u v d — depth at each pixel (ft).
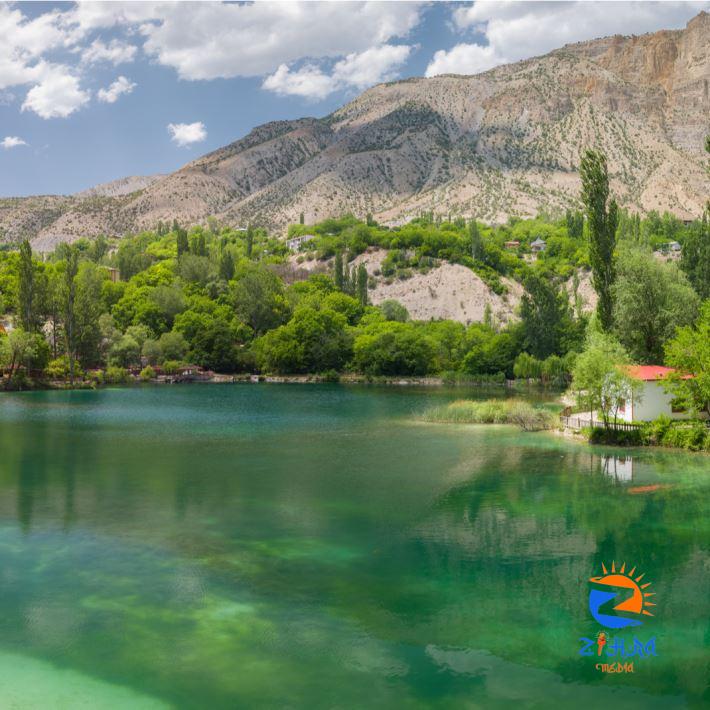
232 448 174.81
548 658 58.75
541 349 462.19
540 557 84.69
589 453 164.04
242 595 72.59
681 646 60.59
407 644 61.11
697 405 173.37
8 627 64.80
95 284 570.87
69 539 92.94
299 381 500.74
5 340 370.53
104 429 213.87
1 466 148.05
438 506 111.04
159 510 109.09
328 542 91.71
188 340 529.45
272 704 51.62
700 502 112.68
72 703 51.88
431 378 497.87
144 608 69.26
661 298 235.40
